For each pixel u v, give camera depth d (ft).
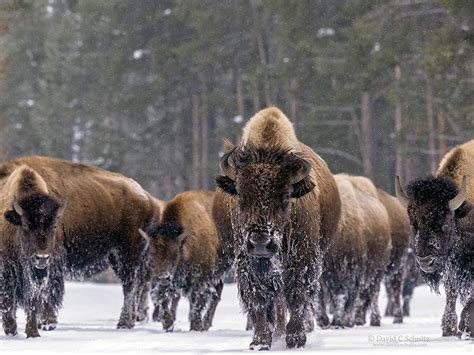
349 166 473.26
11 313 145.69
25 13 569.23
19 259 143.64
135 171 530.68
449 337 135.13
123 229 183.11
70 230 171.73
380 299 298.56
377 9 403.54
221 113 522.06
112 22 508.94
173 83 505.66
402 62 390.63
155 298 205.05
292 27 418.92
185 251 179.32
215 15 467.93
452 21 339.36
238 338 142.82
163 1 505.66
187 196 186.91
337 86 419.54
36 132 566.36
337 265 187.21
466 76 370.32
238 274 114.11
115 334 152.35
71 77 549.95
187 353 110.11
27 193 145.18
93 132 539.70
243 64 489.67
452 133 439.22
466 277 130.21
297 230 115.65
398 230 222.89
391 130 489.26
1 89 568.82
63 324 193.88
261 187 107.34
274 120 119.96
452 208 125.70
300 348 115.03
